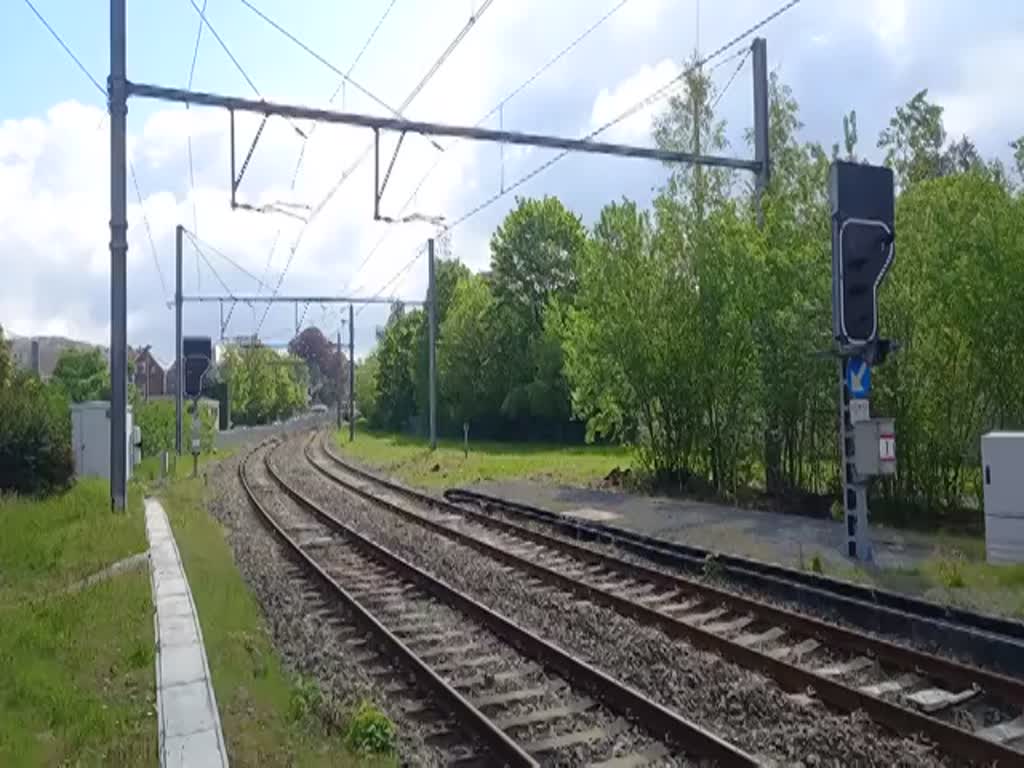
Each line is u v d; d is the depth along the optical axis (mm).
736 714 8078
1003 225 16656
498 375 62219
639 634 10625
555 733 7773
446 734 7863
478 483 30047
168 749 7051
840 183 14656
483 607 11594
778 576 13305
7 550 16094
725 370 23594
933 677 8703
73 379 62781
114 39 18922
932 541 15781
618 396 26906
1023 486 13320
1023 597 11359
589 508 22156
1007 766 6504
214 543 18438
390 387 84062
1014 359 16812
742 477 24719
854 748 7039
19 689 8648
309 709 8320
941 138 21016
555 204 62750
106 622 11195
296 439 71938
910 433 17953
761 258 21078
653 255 25531
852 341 14445
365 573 15422
